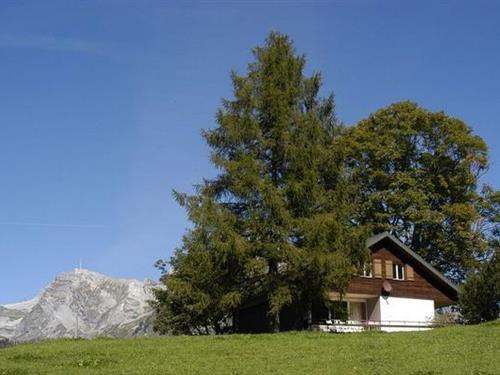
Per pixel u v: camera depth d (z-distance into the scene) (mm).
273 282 42438
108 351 30203
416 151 66625
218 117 44125
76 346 32938
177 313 56562
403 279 54688
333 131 45562
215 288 42656
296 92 45094
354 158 65875
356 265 43906
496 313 49500
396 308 53688
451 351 28156
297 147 42812
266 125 44625
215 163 43000
